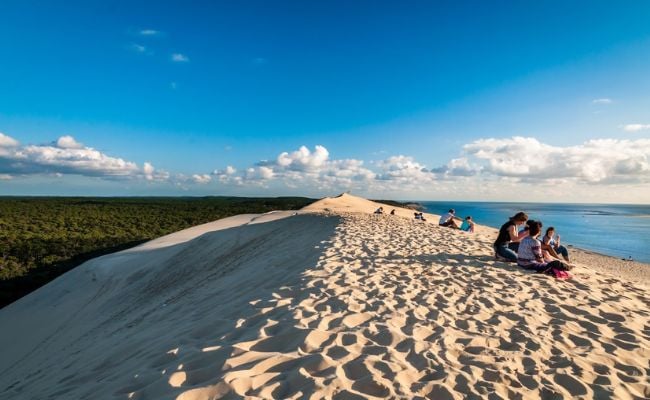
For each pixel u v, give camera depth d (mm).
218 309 6328
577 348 4566
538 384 3615
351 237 12461
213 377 3617
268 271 9086
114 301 16297
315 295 6125
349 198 47594
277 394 3305
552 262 8352
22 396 5547
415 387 3443
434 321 5156
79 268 23875
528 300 6379
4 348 14742
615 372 3971
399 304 5824
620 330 5207
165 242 27172
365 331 4633
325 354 4027
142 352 4988
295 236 16047
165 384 3557
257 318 5246
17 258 31406
